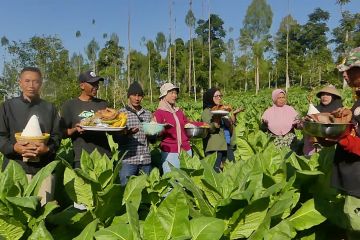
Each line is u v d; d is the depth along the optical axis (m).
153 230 2.48
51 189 3.90
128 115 6.07
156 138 6.44
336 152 3.10
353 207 2.99
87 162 3.45
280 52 86.38
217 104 7.58
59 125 4.45
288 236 2.81
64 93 29.73
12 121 4.22
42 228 2.52
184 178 2.93
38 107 4.30
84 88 5.64
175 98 6.72
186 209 2.47
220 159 7.46
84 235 2.56
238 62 84.62
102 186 3.15
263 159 3.54
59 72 32.59
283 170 3.27
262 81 82.25
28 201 2.54
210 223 2.49
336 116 2.99
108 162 3.57
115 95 37.41
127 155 5.97
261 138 5.05
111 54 67.75
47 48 32.91
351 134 2.96
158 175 3.86
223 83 77.06
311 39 85.25
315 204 3.18
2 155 4.21
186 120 6.84
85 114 5.55
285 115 7.36
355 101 3.09
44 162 4.20
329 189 3.29
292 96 31.62
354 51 3.02
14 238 2.77
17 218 2.70
